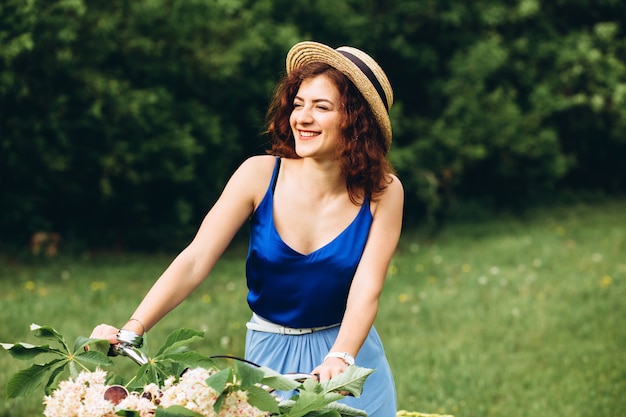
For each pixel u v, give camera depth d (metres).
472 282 7.91
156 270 8.05
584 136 12.73
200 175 9.09
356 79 2.59
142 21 8.50
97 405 1.91
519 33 12.06
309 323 2.66
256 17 9.44
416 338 6.31
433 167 10.75
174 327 6.16
